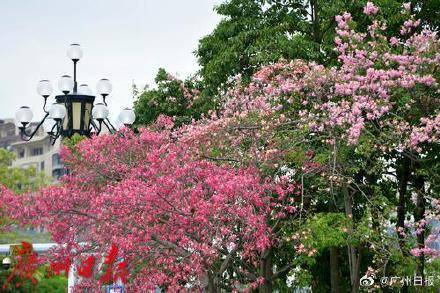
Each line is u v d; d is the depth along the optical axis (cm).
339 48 1636
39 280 1614
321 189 1599
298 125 1592
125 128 1728
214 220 1355
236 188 1334
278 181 1552
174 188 1351
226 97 1884
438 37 1894
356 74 1619
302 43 2000
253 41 2167
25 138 1856
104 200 1348
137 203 1325
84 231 1467
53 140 1712
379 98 1578
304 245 1470
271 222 1630
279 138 1552
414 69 1543
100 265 1447
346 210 1634
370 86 1533
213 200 1349
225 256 1603
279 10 2241
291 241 1628
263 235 1371
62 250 1418
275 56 1988
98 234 1392
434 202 1571
